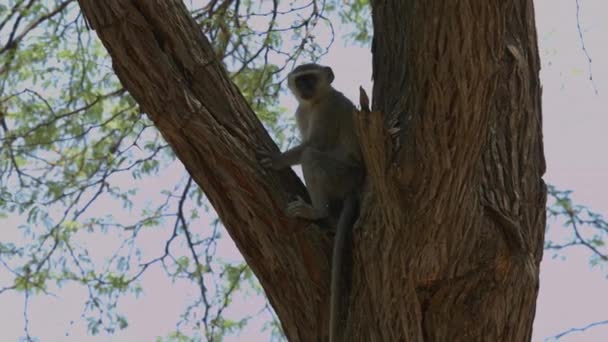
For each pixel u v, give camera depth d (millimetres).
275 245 6473
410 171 5555
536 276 6031
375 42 6773
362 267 6168
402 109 5926
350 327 6184
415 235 5695
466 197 5621
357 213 6742
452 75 5285
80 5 6438
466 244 5797
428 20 5270
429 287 5895
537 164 6508
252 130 6727
